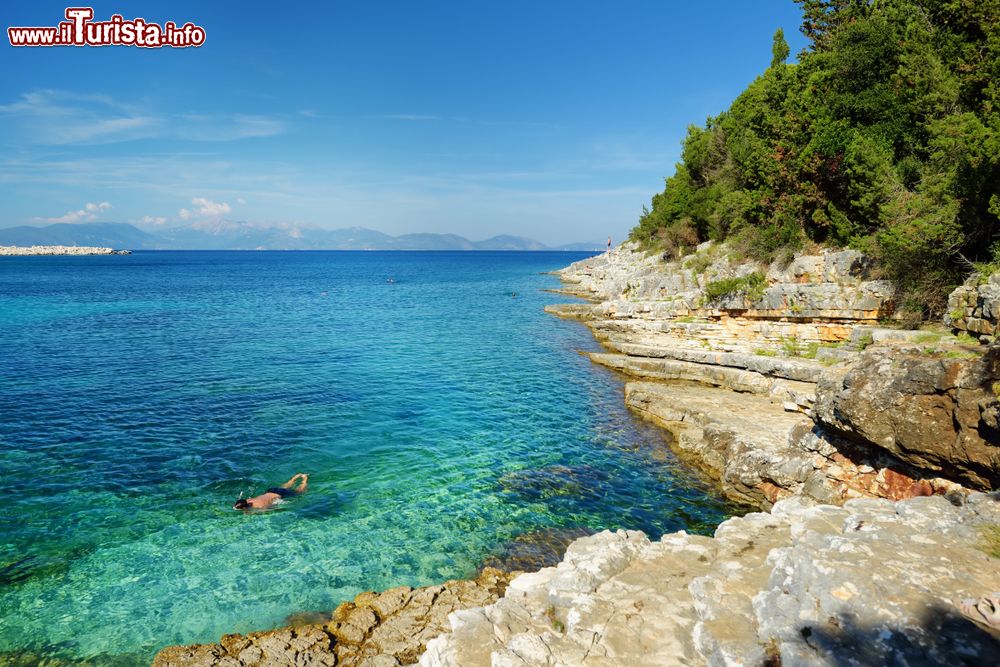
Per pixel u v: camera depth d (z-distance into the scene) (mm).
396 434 21516
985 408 10227
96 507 15242
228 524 14469
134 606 11133
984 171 20625
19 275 120000
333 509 15391
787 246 31875
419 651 9469
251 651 9500
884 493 13219
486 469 18328
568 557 9805
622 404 26031
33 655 9805
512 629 7770
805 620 6348
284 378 29922
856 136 29609
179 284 102500
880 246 24812
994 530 7801
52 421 22156
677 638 7043
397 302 73688
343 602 11164
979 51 25219
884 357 13008
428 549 13445
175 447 19703
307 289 95688
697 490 17109
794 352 27219
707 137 63125
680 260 53906
